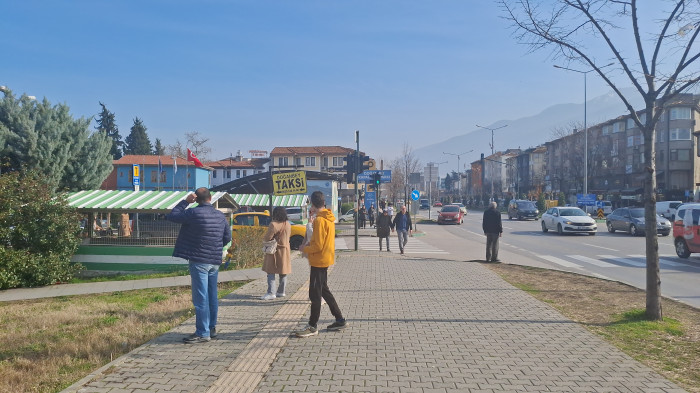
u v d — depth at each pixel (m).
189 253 6.27
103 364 5.95
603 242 24.56
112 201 15.76
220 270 14.52
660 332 6.93
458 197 127.81
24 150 24.11
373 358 5.68
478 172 127.75
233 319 7.57
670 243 23.02
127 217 16.97
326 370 5.26
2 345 7.00
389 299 9.29
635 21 7.67
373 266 14.34
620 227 29.12
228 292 10.80
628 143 69.12
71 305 10.40
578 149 74.19
